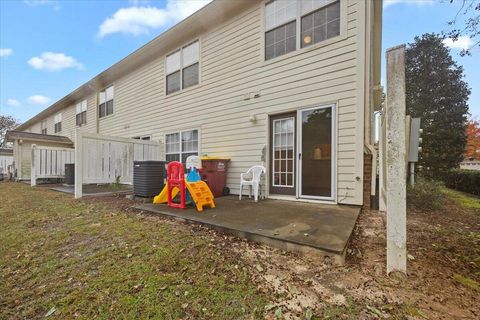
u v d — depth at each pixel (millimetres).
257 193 5465
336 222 3453
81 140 6395
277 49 5871
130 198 6137
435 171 13281
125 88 10711
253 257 2549
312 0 5316
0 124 30328
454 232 3533
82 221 4016
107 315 1714
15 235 3432
